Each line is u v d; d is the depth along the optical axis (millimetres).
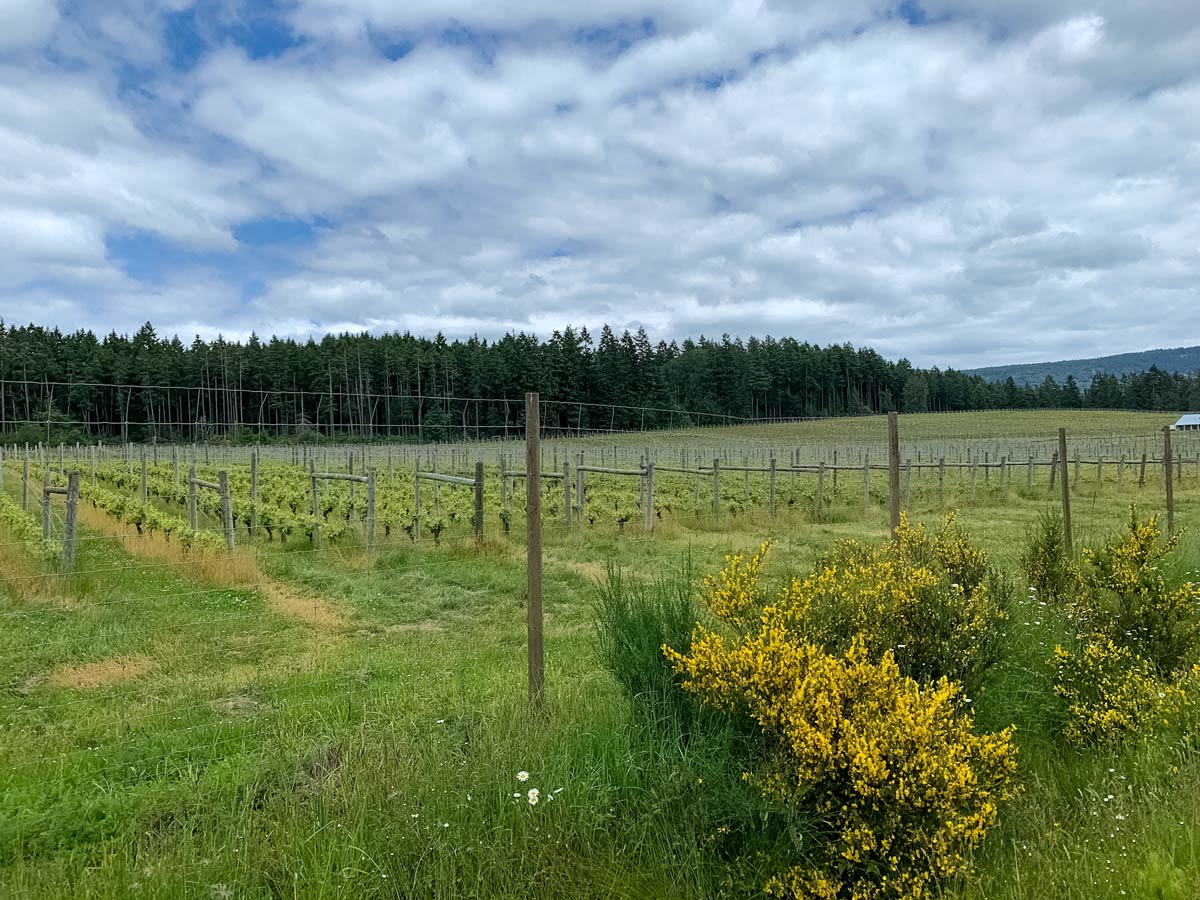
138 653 7172
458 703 5215
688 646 4027
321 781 3777
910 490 25094
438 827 3137
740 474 31797
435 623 8773
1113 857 2949
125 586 9898
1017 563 9000
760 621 4098
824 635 4062
